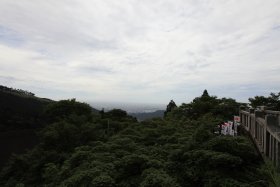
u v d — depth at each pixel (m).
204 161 9.34
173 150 11.34
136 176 9.88
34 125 71.06
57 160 21.77
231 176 8.80
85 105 40.34
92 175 9.97
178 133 15.42
